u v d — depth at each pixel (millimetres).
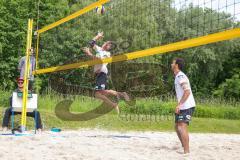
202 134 10164
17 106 7531
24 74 7500
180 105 5512
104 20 23641
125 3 16125
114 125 10328
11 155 4598
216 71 36281
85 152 5078
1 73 21391
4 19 22000
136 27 21438
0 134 6949
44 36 21844
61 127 9398
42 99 13875
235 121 13773
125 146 6051
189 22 13492
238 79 32625
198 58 35031
